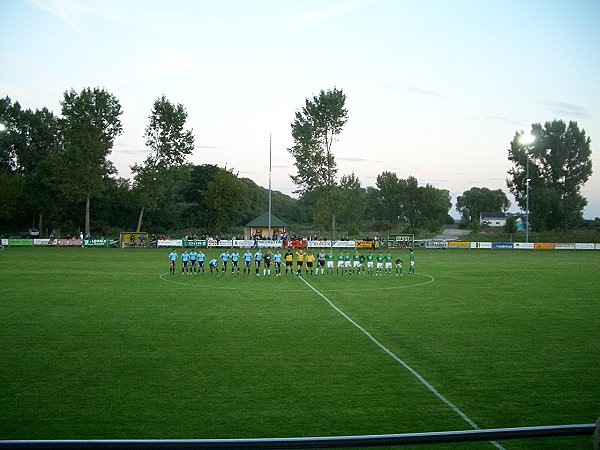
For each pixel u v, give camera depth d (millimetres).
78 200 74625
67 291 28125
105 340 16828
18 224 88375
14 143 100000
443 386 12383
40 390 11828
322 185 77312
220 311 22609
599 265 48031
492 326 19641
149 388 12047
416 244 74875
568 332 18578
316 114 75875
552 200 94938
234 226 102062
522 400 11422
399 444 3182
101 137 72500
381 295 28234
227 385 12336
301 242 71125
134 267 42406
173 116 74125
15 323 19406
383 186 129500
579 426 3320
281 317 21328
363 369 13789
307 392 11883
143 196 75750
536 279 36281
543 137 98125
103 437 9242
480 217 140500
